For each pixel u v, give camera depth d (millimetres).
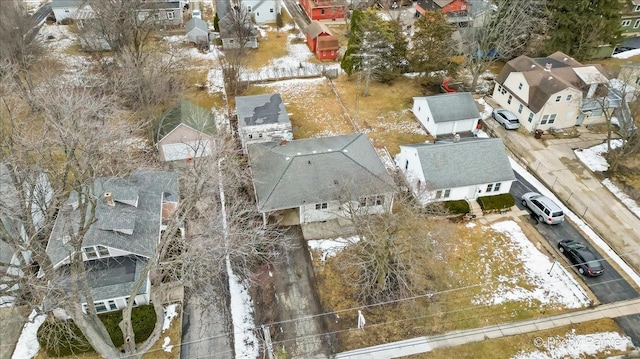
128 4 45438
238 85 49500
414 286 27641
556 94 40562
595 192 35844
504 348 24766
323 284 28297
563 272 29219
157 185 31312
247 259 29500
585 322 26188
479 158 34312
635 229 32562
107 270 25812
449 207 33031
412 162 35062
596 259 30000
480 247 30953
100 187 27984
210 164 24859
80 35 50938
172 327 25562
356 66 50594
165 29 62750
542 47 51875
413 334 25453
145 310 25500
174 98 44219
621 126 37750
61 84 36219
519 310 26828
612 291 28031
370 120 44906
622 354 24578
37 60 46281
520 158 39406
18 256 22125
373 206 32625
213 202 30875
